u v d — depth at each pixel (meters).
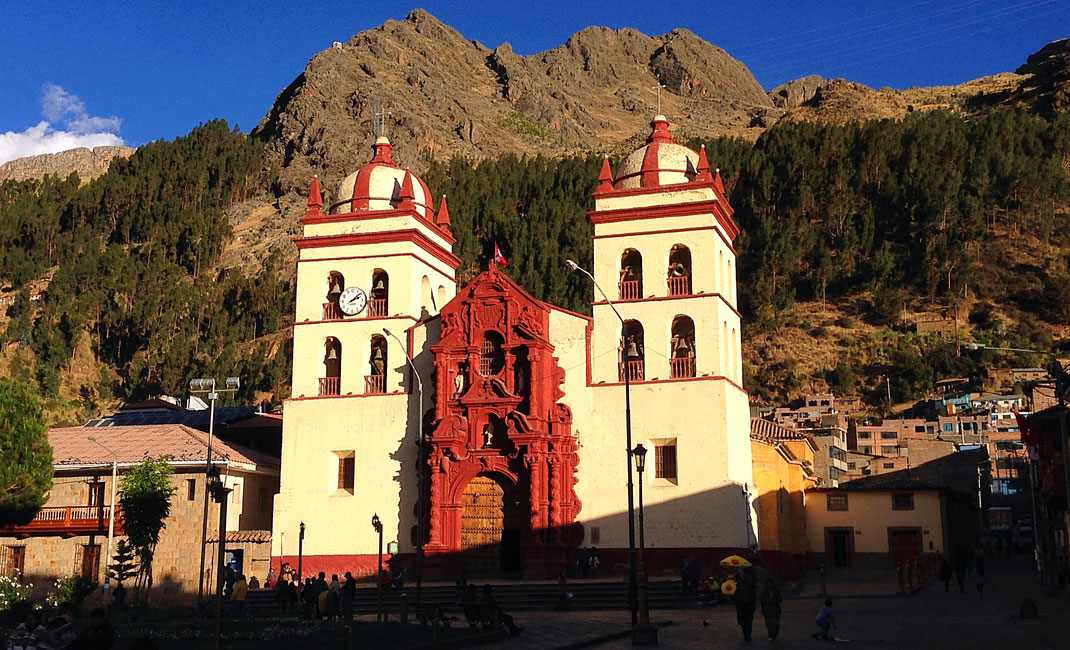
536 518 57.19
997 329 170.25
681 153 62.78
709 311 58.84
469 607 39.47
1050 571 51.62
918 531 75.00
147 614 49.00
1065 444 41.22
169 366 176.12
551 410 58.81
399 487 60.88
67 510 63.28
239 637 35.66
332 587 49.16
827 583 65.25
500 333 60.19
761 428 75.56
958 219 189.12
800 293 191.00
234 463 64.44
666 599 50.12
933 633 36.31
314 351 63.94
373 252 64.38
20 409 58.50
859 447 133.88
